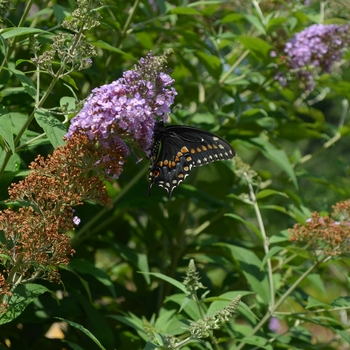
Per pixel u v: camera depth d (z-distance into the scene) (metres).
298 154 12.50
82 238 10.05
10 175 7.44
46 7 10.61
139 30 9.98
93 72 10.20
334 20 11.19
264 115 10.88
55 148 6.07
